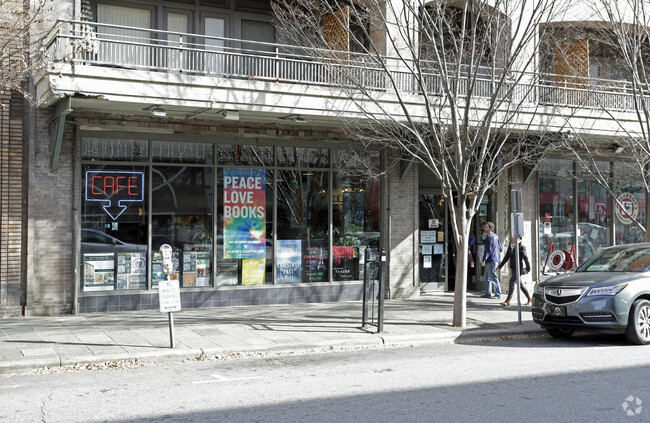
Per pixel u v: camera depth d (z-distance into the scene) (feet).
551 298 36.14
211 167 48.14
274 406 22.26
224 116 43.96
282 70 50.96
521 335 39.14
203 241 47.88
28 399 23.58
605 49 60.08
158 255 46.42
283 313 45.24
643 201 65.67
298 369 29.07
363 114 46.03
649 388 24.29
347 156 52.60
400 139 50.52
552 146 51.42
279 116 46.16
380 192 53.72
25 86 42.24
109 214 45.01
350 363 30.45
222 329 38.45
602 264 38.91
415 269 54.60
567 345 35.42
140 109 43.34
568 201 61.26
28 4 41.34
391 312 45.98
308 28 50.31
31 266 42.39
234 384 25.91
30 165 42.45
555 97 55.36
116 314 43.80
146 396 23.93
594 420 20.08
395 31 50.31
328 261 51.93
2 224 41.63
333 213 52.24
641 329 34.65
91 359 30.32
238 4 50.49
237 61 49.88
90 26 44.47
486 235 57.88
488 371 27.96
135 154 45.78
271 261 50.19
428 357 31.91
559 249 60.64
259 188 49.75
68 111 39.78
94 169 44.57
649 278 35.50
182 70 41.63
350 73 45.39
